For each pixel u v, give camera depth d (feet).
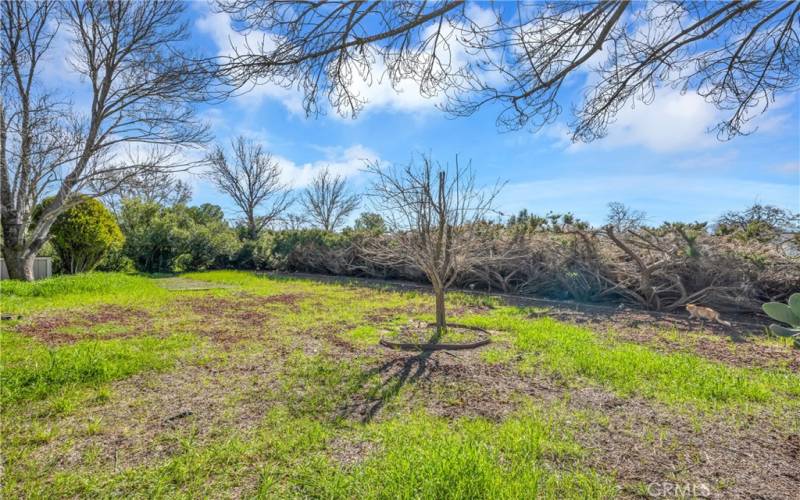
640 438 7.83
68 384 10.76
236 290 34.19
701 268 22.53
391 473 6.39
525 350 14.05
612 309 23.98
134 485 6.48
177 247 58.08
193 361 13.12
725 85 9.64
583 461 7.00
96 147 38.99
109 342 15.23
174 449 7.60
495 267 31.53
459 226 17.79
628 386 10.46
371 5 7.16
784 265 21.26
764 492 6.13
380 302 27.02
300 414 9.02
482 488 5.99
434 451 6.89
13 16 35.22
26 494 6.28
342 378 11.37
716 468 6.79
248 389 10.61
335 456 7.26
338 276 49.62
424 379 11.19
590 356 12.89
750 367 12.48
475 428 8.15
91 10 37.09
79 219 43.65
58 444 7.82
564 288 28.81
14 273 36.45
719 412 9.04
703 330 17.98
